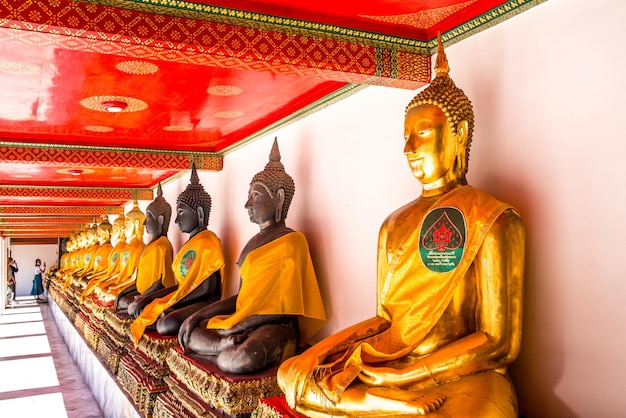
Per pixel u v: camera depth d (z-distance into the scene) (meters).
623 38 2.99
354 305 5.08
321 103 5.49
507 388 3.13
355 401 3.22
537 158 3.44
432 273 3.43
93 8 3.08
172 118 6.49
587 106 3.16
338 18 3.73
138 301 7.71
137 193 12.23
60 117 6.42
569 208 3.26
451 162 3.56
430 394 3.10
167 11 3.25
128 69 4.73
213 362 5.25
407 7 3.63
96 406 8.69
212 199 8.79
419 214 3.60
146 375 6.39
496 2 3.60
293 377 3.52
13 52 4.30
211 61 3.55
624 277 2.97
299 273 5.34
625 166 2.97
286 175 5.75
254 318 5.20
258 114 6.32
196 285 6.84
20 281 31.78
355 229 5.08
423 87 4.27
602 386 3.08
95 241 16.33
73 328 12.48
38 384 10.05
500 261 3.20
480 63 3.83
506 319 3.19
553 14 3.36
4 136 7.25
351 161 5.16
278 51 3.55
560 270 3.30
